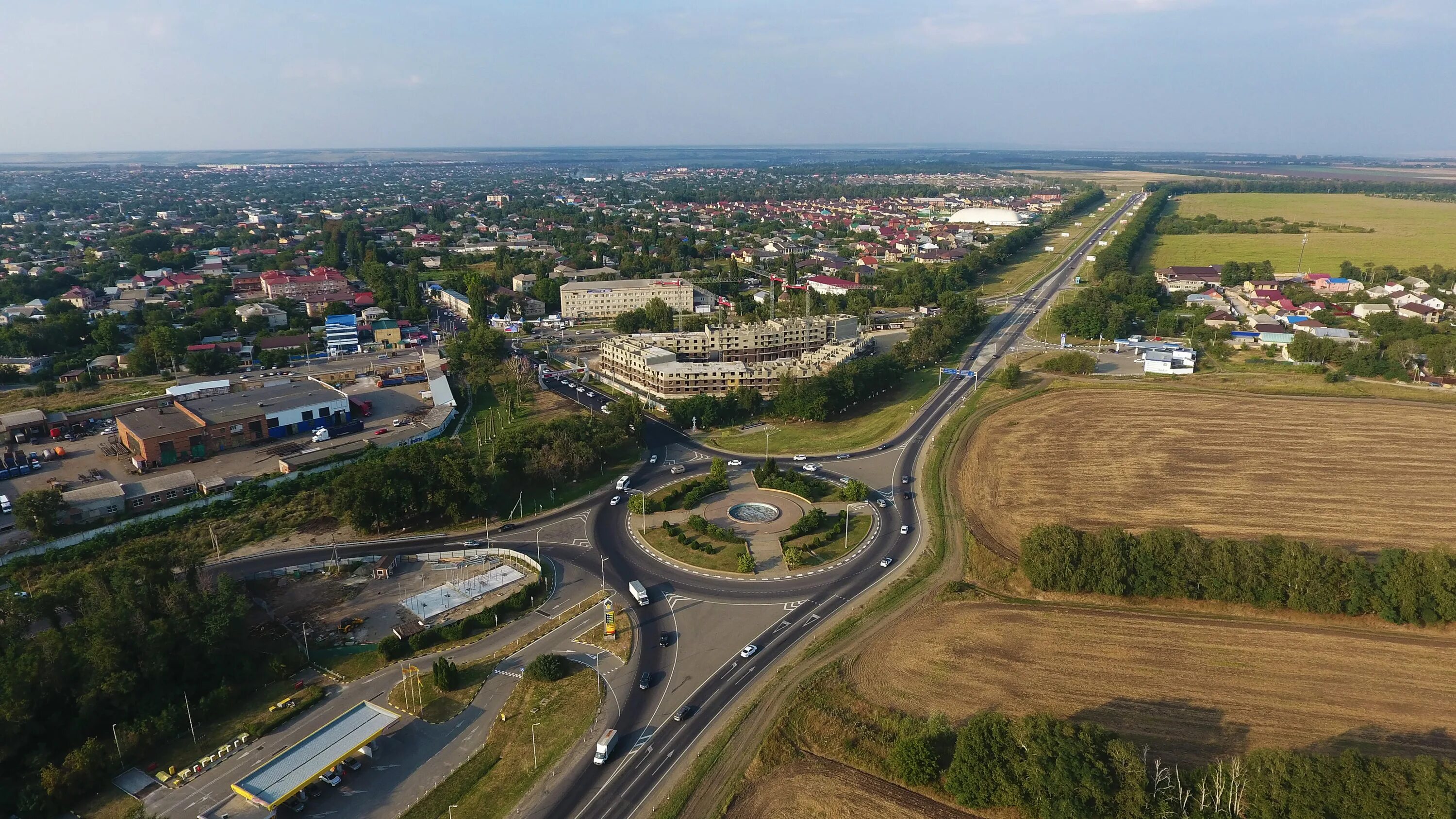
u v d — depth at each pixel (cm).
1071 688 12769
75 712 12138
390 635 14812
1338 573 14462
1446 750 11138
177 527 18562
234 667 13538
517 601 15588
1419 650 13488
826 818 10456
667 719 12444
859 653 13975
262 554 17688
